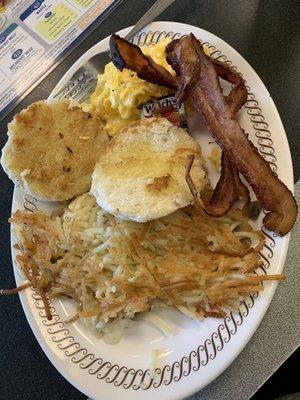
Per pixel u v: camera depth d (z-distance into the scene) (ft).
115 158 0.84
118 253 0.84
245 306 0.76
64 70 1.04
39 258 0.88
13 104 1.05
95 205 0.88
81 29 1.05
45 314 0.86
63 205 0.92
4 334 0.93
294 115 0.88
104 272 0.86
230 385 0.82
